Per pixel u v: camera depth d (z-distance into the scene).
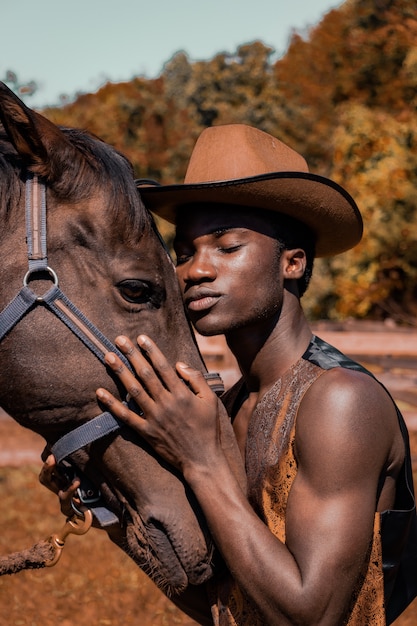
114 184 1.84
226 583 1.89
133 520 1.89
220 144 1.90
